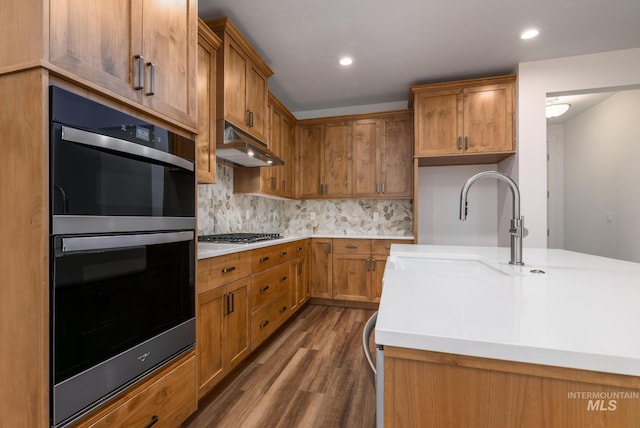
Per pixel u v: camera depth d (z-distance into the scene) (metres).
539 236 2.83
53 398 0.88
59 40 0.89
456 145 3.09
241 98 2.32
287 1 2.00
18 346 0.89
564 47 2.59
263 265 2.40
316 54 2.68
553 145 4.57
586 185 4.02
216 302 1.77
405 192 3.61
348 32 2.35
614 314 0.66
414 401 0.56
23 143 0.87
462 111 3.08
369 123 3.72
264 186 3.09
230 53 2.18
